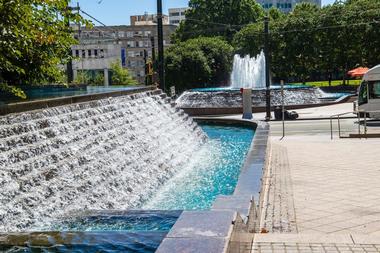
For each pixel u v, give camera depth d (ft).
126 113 52.80
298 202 32.07
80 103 44.06
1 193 26.68
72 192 32.24
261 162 35.27
